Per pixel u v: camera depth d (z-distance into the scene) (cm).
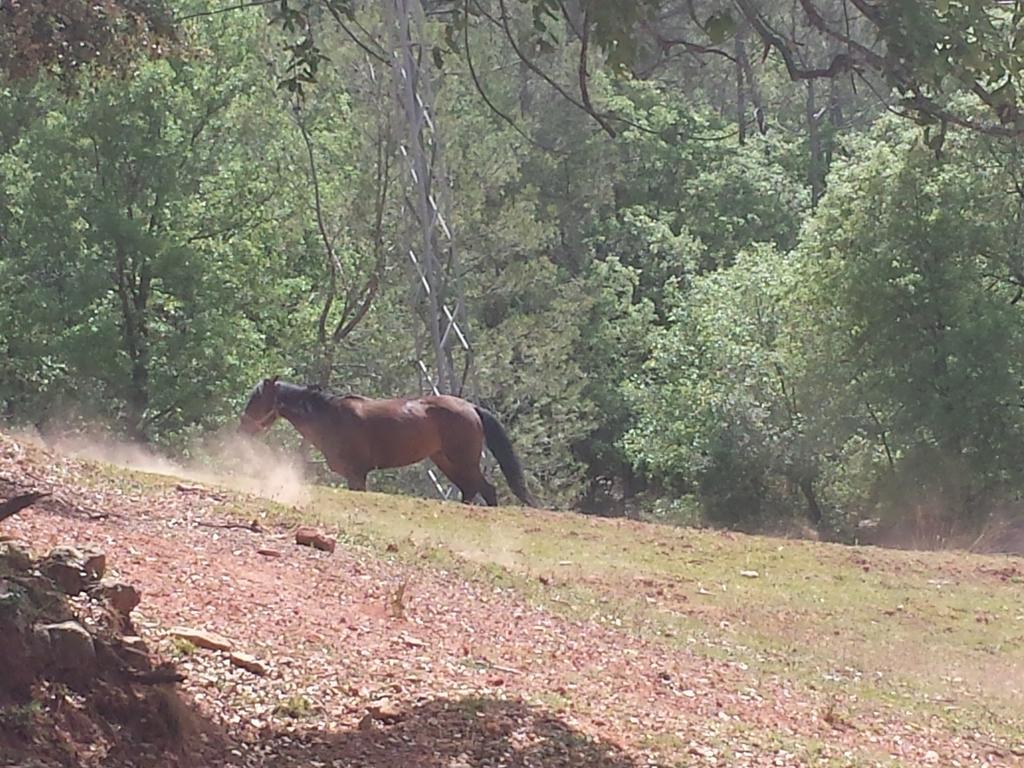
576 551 1631
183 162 3228
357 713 782
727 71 5331
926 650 1351
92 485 1334
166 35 1540
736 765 823
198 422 3228
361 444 1988
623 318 4753
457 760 718
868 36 696
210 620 905
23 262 3178
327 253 3906
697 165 5522
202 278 3209
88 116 3097
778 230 5509
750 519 3712
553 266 4406
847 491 3528
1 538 781
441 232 3975
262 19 3384
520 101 4791
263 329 3684
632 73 646
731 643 1278
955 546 2559
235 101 3347
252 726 727
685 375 3972
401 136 3341
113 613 708
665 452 3881
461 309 3506
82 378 3162
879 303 3294
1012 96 594
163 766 635
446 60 3725
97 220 3081
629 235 5175
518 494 2039
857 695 1123
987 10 639
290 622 956
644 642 1202
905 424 3272
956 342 3188
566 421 4219
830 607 1492
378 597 1130
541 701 884
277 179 3503
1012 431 3189
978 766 947
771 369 3731
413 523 1636
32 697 617
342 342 3956
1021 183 3244
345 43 3566
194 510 1316
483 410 2052
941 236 3250
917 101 605
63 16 1407
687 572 1591
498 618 1172
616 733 845
